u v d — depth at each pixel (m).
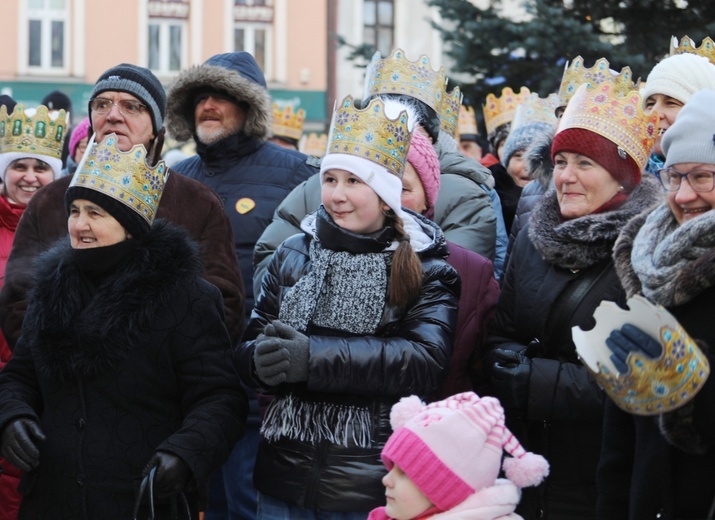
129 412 4.41
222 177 6.66
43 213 5.50
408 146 4.71
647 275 3.85
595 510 4.59
